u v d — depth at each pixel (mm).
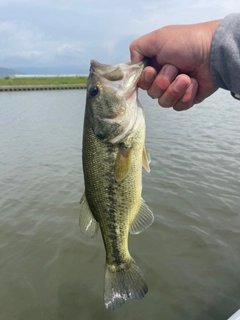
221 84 285
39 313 542
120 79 309
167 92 295
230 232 737
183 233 739
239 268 622
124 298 327
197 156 1319
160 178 1061
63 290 592
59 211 880
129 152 312
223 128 1921
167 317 521
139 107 320
